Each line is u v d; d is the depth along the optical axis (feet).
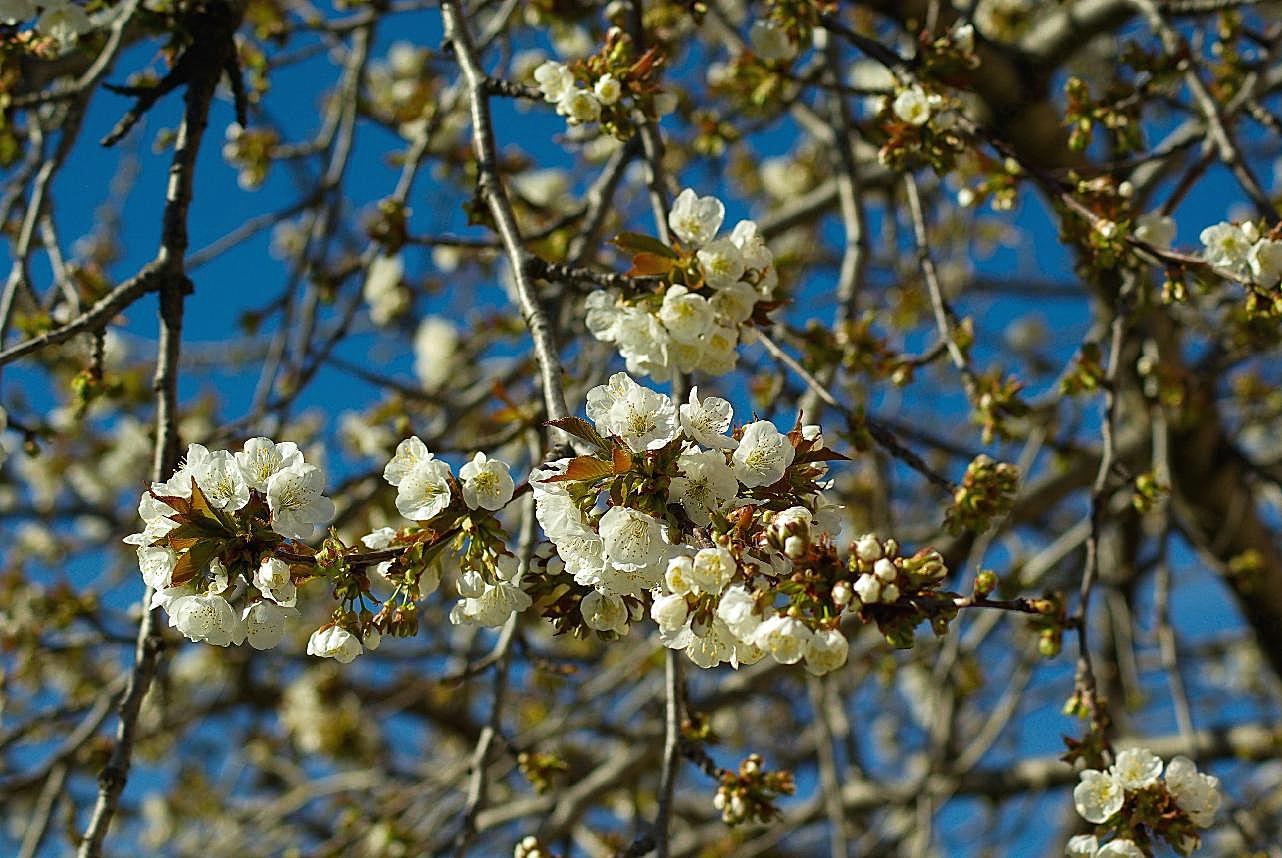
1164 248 10.84
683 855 21.81
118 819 28.17
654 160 11.80
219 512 7.00
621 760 17.11
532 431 11.69
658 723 17.28
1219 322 18.72
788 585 6.46
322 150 17.90
